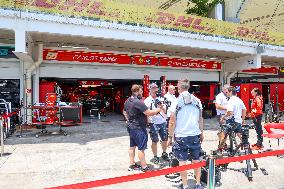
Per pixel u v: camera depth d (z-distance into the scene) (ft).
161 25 42.09
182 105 13.92
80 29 35.73
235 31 49.96
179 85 14.40
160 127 20.29
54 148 25.22
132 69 52.60
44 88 43.14
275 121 46.60
